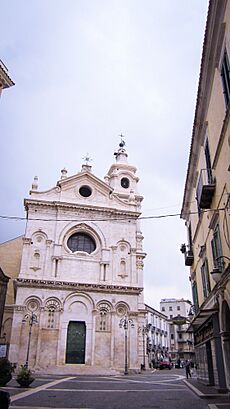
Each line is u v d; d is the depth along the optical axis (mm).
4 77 22250
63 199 46406
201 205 17594
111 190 49031
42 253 42812
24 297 39844
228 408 12102
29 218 43906
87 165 50094
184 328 101062
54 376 33875
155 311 89562
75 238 45688
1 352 36094
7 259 52469
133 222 48000
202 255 21641
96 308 41781
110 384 25141
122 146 72250
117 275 44562
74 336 40375
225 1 12477
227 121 12844
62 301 40781
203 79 16156
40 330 38969
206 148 18203
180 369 65812
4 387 21312
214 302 17406
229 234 13859
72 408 13133
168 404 14383
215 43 14102
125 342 41000
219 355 16484
